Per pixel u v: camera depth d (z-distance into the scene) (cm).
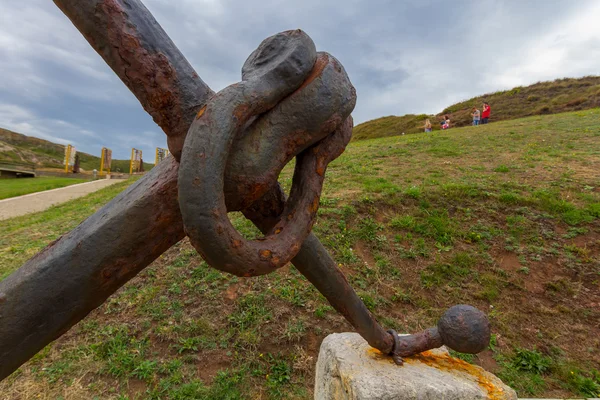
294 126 84
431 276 410
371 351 186
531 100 2586
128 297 343
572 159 765
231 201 83
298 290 354
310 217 93
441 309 374
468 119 2594
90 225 85
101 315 323
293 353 296
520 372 310
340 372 173
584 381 299
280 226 90
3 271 420
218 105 73
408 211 522
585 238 471
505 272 423
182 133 81
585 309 382
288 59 80
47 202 1002
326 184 628
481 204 543
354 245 441
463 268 424
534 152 849
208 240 73
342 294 136
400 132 2869
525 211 524
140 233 86
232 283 357
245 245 77
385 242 450
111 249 85
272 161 83
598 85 2419
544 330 359
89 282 85
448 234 476
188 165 70
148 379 262
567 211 517
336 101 87
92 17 72
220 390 256
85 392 249
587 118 1292
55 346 290
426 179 649
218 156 71
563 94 2511
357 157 916
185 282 358
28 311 81
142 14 76
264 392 261
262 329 312
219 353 290
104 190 1110
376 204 528
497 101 2789
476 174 679
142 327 310
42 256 84
